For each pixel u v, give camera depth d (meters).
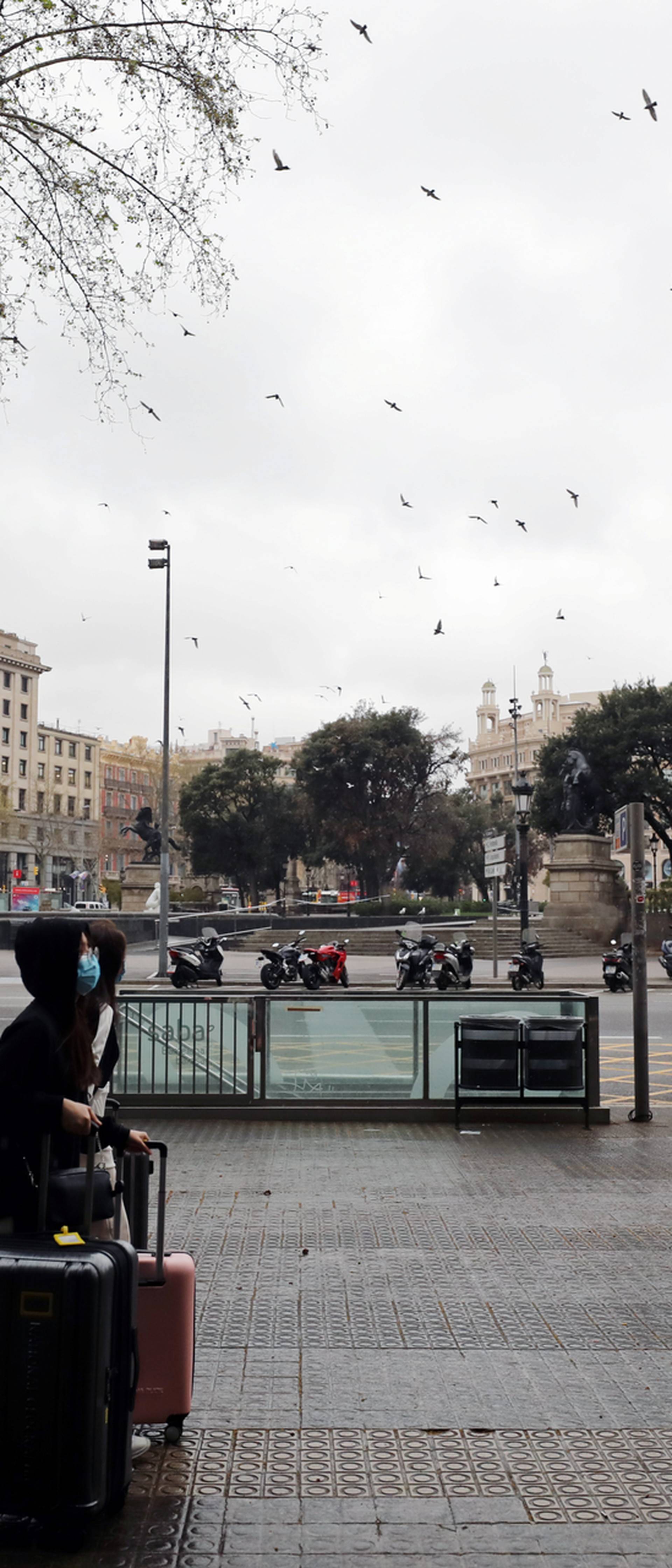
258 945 45.47
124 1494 3.51
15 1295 3.30
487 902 59.88
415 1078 10.49
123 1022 10.55
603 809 55.72
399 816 73.62
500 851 27.16
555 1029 10.34
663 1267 6.21
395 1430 4.23
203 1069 10.55
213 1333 5.18
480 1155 9.02
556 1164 8.73
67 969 3.79
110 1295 3.36
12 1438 3.29
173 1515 3.62
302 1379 4.69
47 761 115.31
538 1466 3.96
